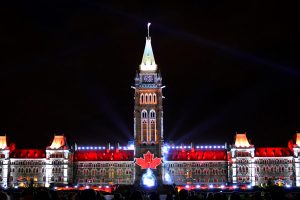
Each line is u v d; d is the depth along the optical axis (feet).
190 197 151.94
